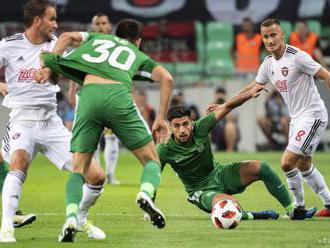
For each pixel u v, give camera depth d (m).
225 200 27.41
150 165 23.00
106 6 87.69
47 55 23.53
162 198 38.19
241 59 80.69
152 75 23.84
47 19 26.20
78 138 23.14
